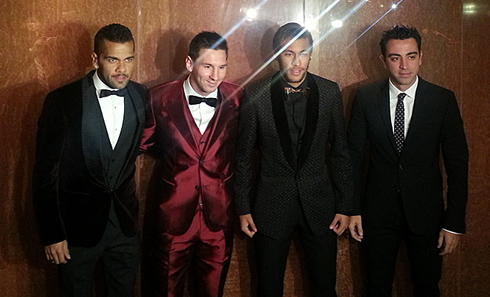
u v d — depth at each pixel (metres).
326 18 2.70
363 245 2.76
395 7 2.69
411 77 2.37
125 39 2.12
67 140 2.13
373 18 2.70
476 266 2.80
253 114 2.38
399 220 2.47
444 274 2.78
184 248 2.40
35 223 2.53
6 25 2.44
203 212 2.39
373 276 2.55
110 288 2.39
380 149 2.48
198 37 2.27
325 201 2.44
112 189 2.22
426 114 2.40
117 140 2.21
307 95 2.38
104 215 2.20
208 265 2.45
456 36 2.70
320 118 2.38
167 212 2.36
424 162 2.43
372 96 2.48
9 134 2.48
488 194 2.77
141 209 2.68
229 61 2.68
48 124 2.11
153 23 2.62
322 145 2.41
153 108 2.34
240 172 2.43
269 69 2.70
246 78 2.70
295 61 2.31
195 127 2.34
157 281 2.42
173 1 2.64
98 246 2.24
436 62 2.71
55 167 2.09
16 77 2.46
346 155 2.45
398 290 2.80
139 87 2.31
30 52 2.46
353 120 2.53
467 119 2.73
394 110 2.46
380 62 2.71
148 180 2.67
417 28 2.70
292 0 2.68
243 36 2.68
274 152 2.39
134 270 2.38
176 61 2.66
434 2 2.69
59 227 2.13
